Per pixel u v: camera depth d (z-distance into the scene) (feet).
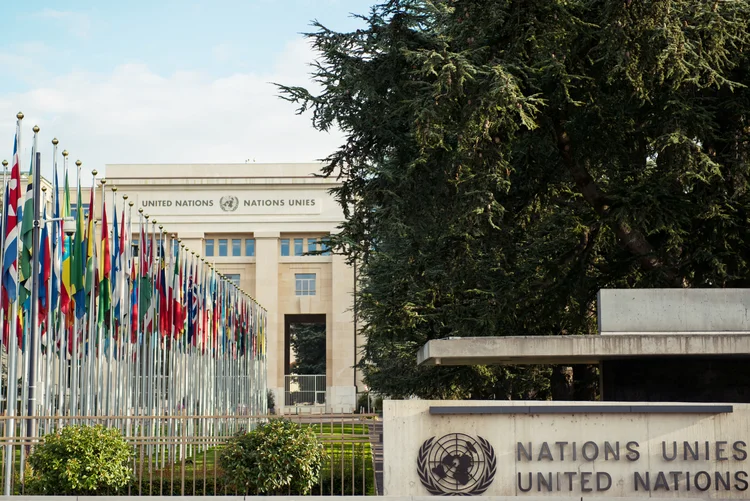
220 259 276.21
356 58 83.66
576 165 86.07
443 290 101.09
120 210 273.95
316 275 275.18
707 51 73.97
